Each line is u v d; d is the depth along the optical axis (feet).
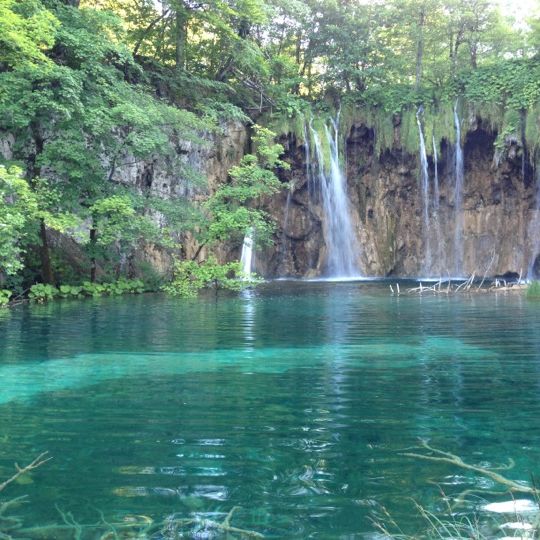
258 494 10.92
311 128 96.73
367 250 101.76
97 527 9.66
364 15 101.04
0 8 48.75
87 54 59.41
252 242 78.38
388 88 102.68
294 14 95.55
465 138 96.58
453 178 99.50
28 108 53.52
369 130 101.24
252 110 96.02
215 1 79.05
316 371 22.44
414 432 14.73
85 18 62.39
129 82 78.23
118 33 68.08
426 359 24.98
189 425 15.35
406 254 102.94
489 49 109.60
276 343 29.55
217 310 46.44
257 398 18.22
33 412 16.62
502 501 10.50
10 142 62.39
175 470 12.15
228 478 11.71
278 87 97.09
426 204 100.78
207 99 83.25
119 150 63.46
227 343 29.53
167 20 86.94
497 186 98.02
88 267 66.54
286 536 9.28
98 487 11.30
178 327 35.78
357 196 102.37
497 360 24.63
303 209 98.68
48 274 59.36
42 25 51.42
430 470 12.10
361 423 15.49
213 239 71.97
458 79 99.45
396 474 11.87
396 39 109.29
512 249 97.40
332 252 99.35
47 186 58.18
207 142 72.95
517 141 91.15
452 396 18.44
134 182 76.18
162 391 19.15
